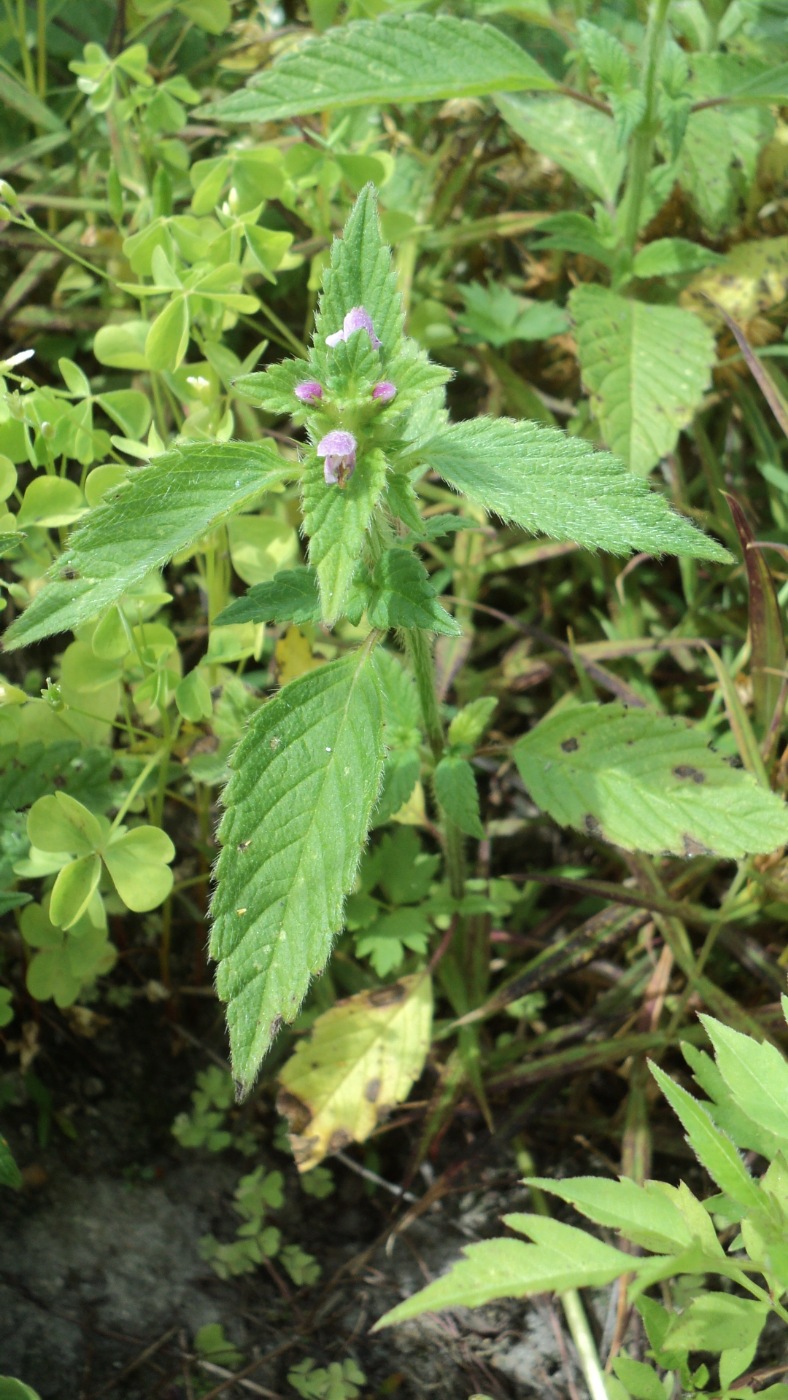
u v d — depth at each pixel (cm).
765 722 41
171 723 39
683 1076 39
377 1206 39
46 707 38
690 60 44
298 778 30
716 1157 30
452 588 46
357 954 38
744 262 44
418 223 48
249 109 40
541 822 43
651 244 43
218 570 39
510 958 42
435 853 43
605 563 45
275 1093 40
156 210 43
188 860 42
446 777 35
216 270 37
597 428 45
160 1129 40
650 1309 30
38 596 30
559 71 49
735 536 44
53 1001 40
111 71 43
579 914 42
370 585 31
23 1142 38
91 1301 37
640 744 35
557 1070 38
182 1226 38
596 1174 39
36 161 48
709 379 41
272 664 40
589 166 44
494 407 46
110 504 30
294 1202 39
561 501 30
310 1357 37
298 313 48
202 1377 36
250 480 30
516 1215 30
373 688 31
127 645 36
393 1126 39
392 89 40
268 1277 38
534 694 45
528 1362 37
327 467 29
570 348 46
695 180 44
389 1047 37
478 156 48
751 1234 29
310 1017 40
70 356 46
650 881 39
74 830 34
